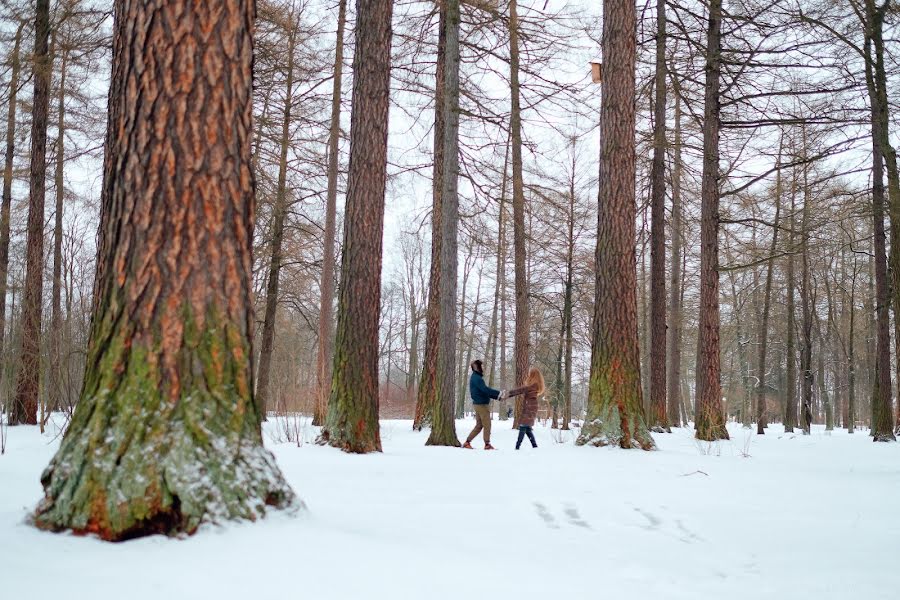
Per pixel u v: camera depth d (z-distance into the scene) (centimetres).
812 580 328
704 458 878
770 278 2423
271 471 362
